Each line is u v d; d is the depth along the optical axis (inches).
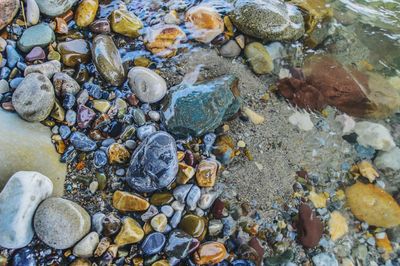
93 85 82.1
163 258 71.8
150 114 81.5
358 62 98.9
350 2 108.4
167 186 76.4
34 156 72.9
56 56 82.3
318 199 83.4
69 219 67.6
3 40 81.0
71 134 77.5
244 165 82.7
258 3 93.5
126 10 90.5
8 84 77.9
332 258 78.2
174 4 95.6
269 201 80.9
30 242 68.1
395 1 111.0
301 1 102.3
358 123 91.7
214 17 91.7
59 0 84.5
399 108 94.6
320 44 99.6
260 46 93.5
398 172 87.6
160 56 88.8
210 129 81.5
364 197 84.4
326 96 92.5
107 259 69.5
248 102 89.3
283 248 77.4
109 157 77.1
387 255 81.3
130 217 73.8
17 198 65.5
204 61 90.4
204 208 76.9
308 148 87.7
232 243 76.0
